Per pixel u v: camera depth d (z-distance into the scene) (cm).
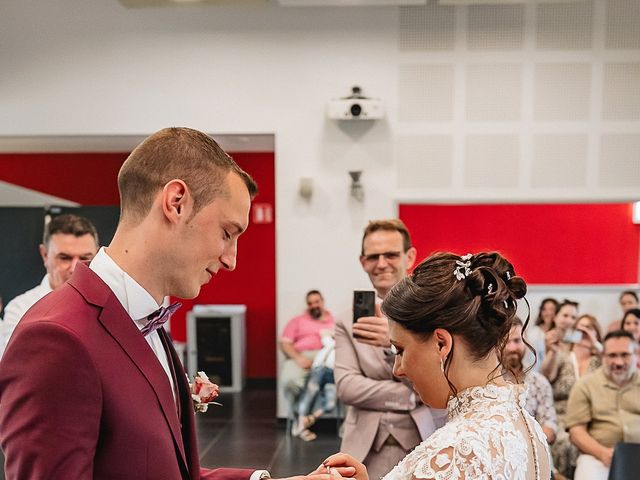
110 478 99
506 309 110
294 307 514
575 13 481
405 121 495
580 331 428
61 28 496
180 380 127
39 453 89
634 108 486
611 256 514
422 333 112
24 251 431
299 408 502
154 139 109
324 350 505
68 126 502
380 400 198
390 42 491
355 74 495
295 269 509
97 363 97
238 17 495
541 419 358
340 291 507
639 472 279
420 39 490
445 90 491
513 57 487
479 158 494
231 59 498
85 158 740
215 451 466
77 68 499
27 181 739
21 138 527
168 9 493
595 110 487
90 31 496
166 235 108
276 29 495
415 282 115
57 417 91
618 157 489
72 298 102
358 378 204
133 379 102
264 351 742
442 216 529
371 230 229
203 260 111
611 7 479
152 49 497
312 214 505
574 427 349
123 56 498
